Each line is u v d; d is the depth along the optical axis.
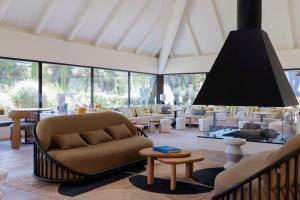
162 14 10.91
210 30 11.48
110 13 9.60
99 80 10.98
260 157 3.35
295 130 7.01
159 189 4.06
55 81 9.46
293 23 10.10
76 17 9.02
